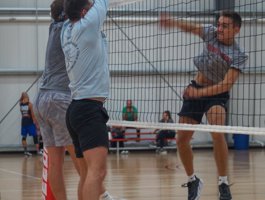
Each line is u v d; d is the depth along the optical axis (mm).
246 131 7844
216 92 8570
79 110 6137
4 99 24562
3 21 24562
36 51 24797
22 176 15664
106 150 6156
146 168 17516
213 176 14938
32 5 24891
